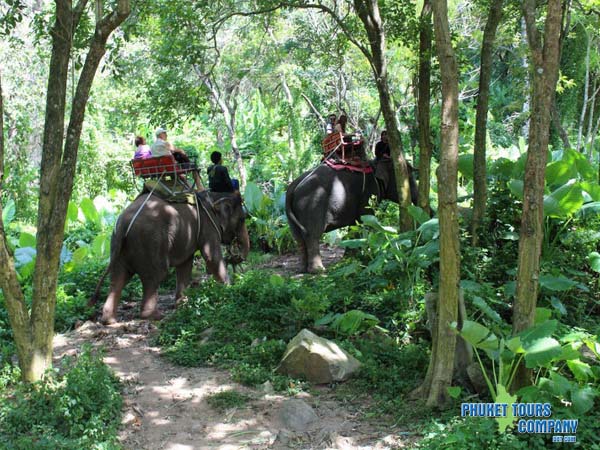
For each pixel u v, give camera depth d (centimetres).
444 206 578
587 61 1797
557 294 829
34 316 660
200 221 995
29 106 1705
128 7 641
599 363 642
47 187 660
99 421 567
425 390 617
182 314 855
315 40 1352
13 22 824
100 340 832
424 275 902
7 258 643
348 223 1225
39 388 618
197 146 2227
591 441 493
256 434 573
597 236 876
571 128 2302
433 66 1080
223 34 2041
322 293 871
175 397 650
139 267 897
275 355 727
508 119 2455
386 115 1046
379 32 996
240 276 1077
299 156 2027
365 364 688
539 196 546
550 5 530
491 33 884
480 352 654
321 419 596
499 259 871
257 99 2441
